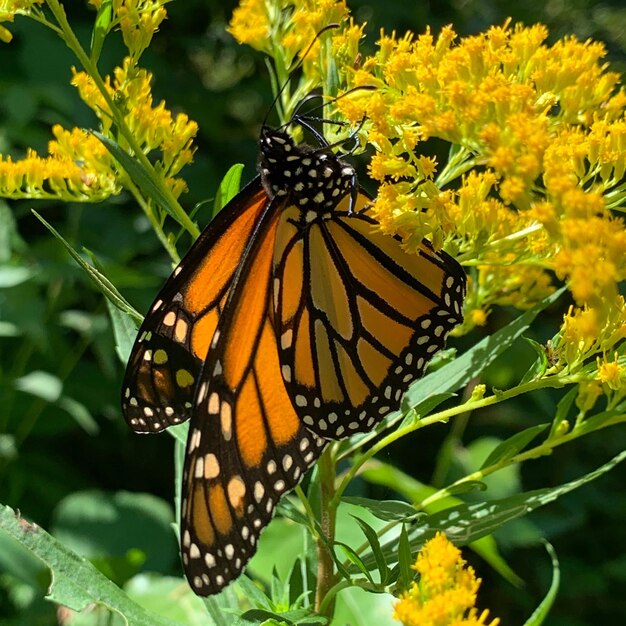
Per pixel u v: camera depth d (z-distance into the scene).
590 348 0.29
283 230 0.29
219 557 0.28
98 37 0.29
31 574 0.38
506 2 0.61
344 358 0.30
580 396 0.30
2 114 0.44
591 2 0.64
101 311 0.43
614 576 0.50
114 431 0.48
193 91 0.51
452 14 0.57
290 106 0.32
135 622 0.29
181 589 0.37
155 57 0.49
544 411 0.51
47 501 0.43
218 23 0.54
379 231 0.30
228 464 0.28
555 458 0.53
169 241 0.31
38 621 0.39
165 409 0.30
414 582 0.28
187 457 0.28
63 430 0.43
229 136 0.54
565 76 0.29
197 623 0.36
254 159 0.51
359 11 0.53
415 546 0.30
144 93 0.31
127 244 0.44
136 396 0.30
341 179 0.30
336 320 0.30
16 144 0.47
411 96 0.29
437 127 0.28
